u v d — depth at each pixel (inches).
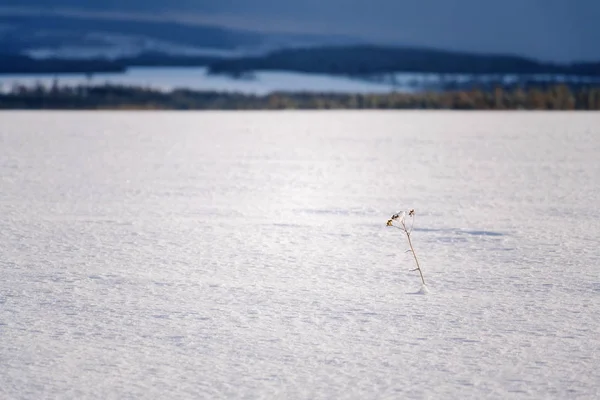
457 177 1937.7
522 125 4205.2
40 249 1074.7
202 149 2864.2
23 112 7224.4
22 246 1095.0
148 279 904.9
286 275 927.0
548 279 903.7
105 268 960.9
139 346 673.0
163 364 630.5
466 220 1312.7
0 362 636.1
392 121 4990.2
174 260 1007.0
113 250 1068.5
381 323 735.7
